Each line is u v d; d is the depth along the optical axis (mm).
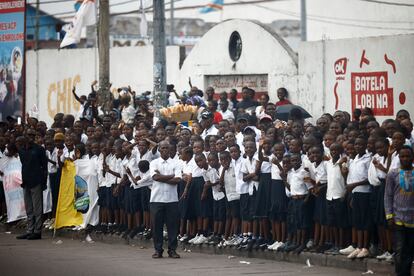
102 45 37438
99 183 28156
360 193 20750
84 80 46406
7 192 31203
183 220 25688
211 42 39125
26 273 20641
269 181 23141
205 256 23922
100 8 37438
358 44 31344
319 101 33250
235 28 37625
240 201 23781
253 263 22234
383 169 20203
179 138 26359
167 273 20375
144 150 26312
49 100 49125
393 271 19562
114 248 25938
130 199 26641
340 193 21328
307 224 22125
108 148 27609
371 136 20922
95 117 32875
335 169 21438
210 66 39219
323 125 24641
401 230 18406
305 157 22219
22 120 38312
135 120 30469
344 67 32031
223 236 24734
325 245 21953
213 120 28344
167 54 42156
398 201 18438
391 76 30016
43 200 29859
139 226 26812
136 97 37250
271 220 23078
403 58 29547
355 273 20047
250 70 36844
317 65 33250
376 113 30688
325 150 23344
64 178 29031
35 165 28406
